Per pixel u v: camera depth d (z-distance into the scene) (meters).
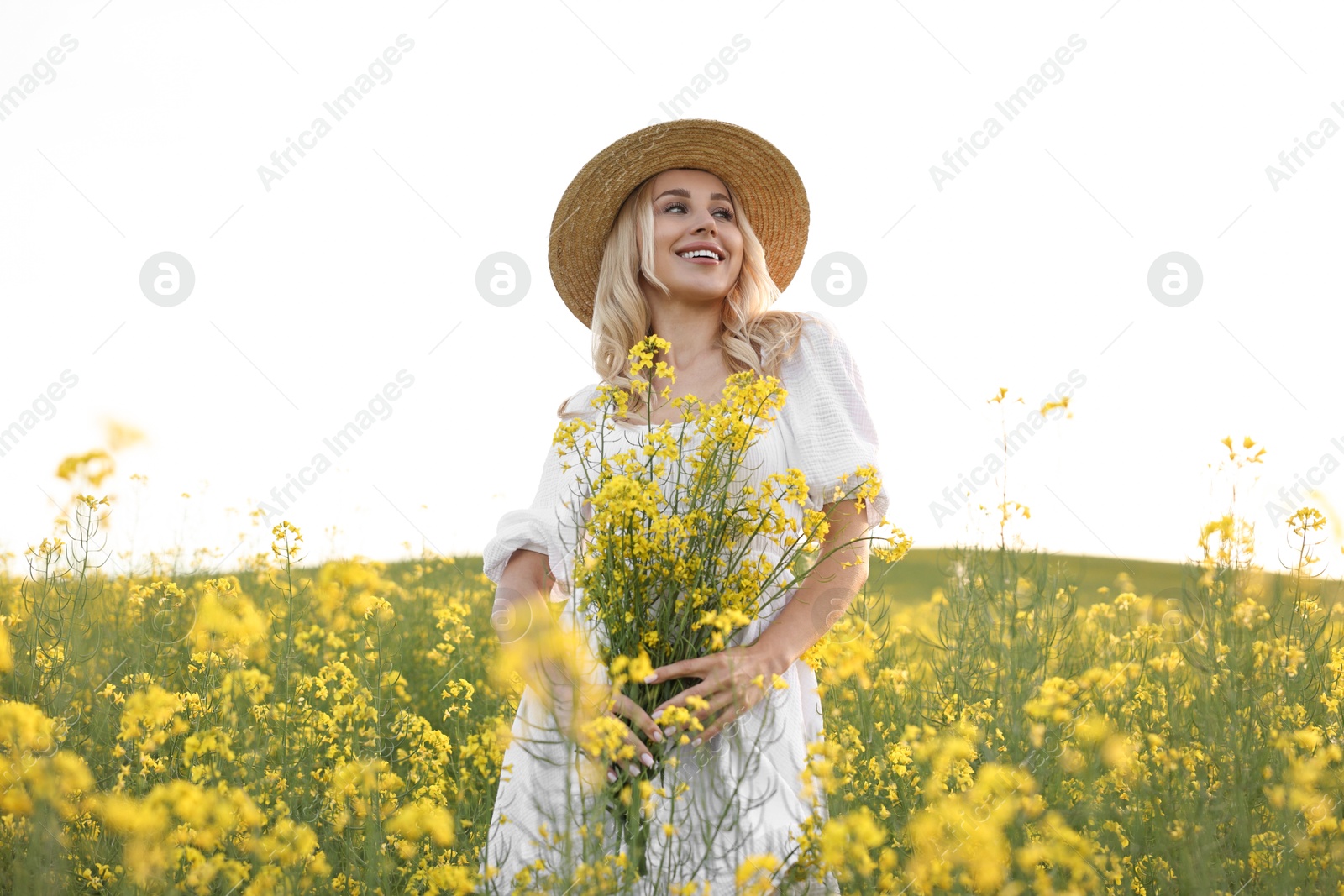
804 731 2.21
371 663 3.12
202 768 2.17
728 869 1.97
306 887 2.06
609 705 1.95
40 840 2.00
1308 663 2.71
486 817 2.51
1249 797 2.32
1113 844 2.15
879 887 1.83
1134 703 2.84
